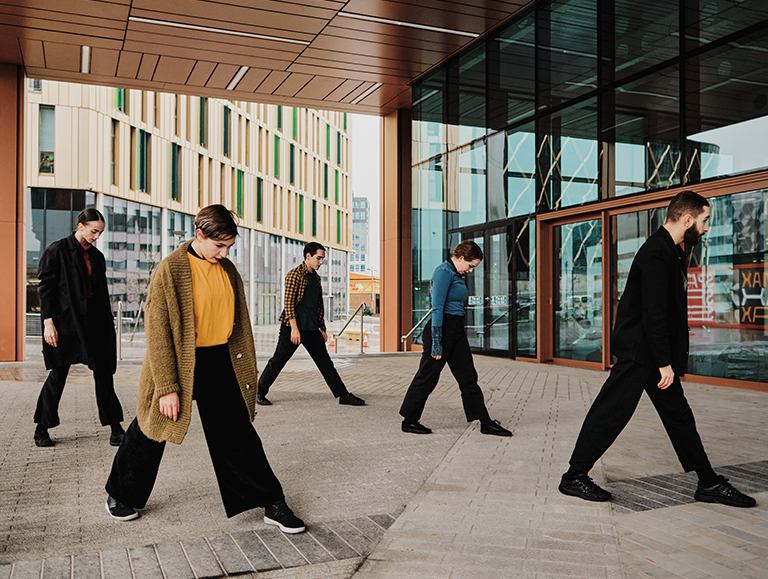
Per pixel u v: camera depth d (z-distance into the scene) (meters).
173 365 2.87
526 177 11.24
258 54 11.70
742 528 3.04
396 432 5.25
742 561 2.66
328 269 50.75
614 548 2.79
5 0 9.23
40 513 3.25
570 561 2.66
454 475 3.96
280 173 42.31
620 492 3.61
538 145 10.90
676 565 2.62
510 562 2.65
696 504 3.40
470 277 12.90
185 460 4.30
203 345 3.03
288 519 3.01
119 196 29.28
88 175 28.05
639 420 5.75
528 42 11.00
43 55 11.38
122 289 29.45
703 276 8.22
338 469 4.10
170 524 3.11
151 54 11.53
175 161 32.69
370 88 13.91
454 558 2.69
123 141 29.41
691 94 8.18
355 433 5.20
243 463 3.03
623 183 9.24
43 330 4.55
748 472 4.00
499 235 12.02
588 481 3.53
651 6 8.75
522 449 4.65
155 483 3.78
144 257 30.66
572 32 10.08
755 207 7.46
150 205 31.06
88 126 28.06
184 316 2.92
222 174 36.16
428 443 4.85
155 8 9.62
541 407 6.46
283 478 3.90
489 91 12.05
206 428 3.03
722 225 7.91
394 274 15.14
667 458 4.37
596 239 9.91
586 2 9.80
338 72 12.86
